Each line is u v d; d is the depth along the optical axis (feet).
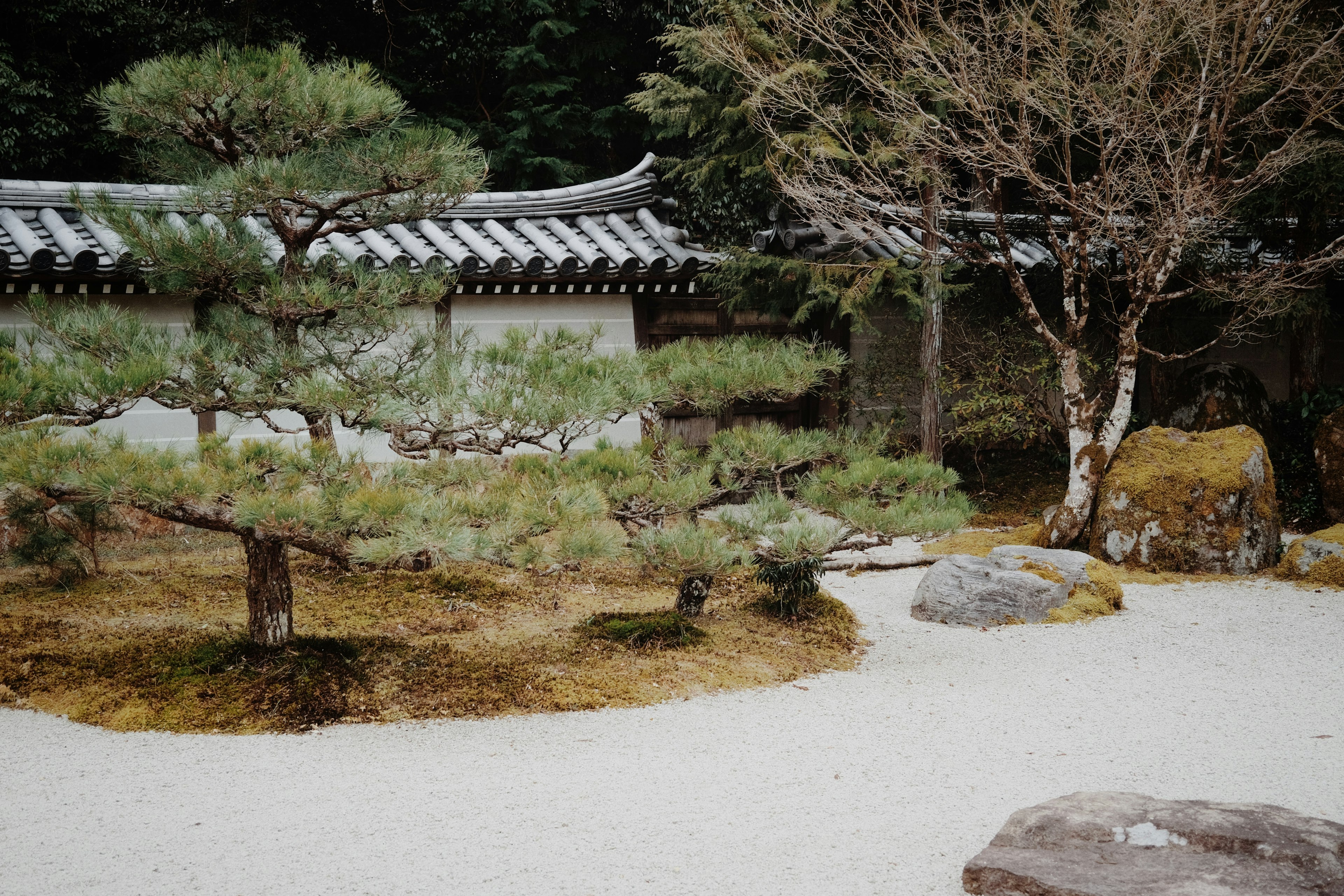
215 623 21.74
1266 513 28.07
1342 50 30.37
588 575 27.32
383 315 18.34
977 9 33.76
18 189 30.25
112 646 19.99
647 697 17.94
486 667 18.86
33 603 23.34
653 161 37.96
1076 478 29.35
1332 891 10.32
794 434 20.74
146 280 18.10
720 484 25.23
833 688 18.84
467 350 20.26
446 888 11.35
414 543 14.56
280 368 17.03
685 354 20.65
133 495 15.19
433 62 63.10
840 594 26.63
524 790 14.10
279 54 16.83
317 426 19.02
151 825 13.00
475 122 62.75
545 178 62.13
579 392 17.15
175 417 31.17
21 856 12.16
